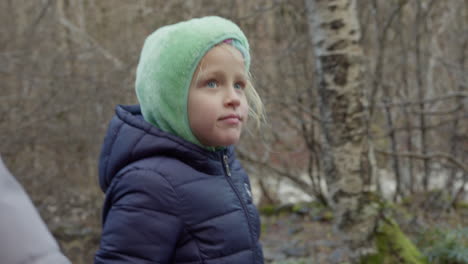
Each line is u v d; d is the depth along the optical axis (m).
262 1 5.84
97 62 5.75
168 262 1.38
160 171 1.39
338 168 3.42
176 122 1.42
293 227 5.26
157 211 1.36
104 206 1.49
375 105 5.27
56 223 5.23
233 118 1.40
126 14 6.50
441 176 6.74
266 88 5.25
